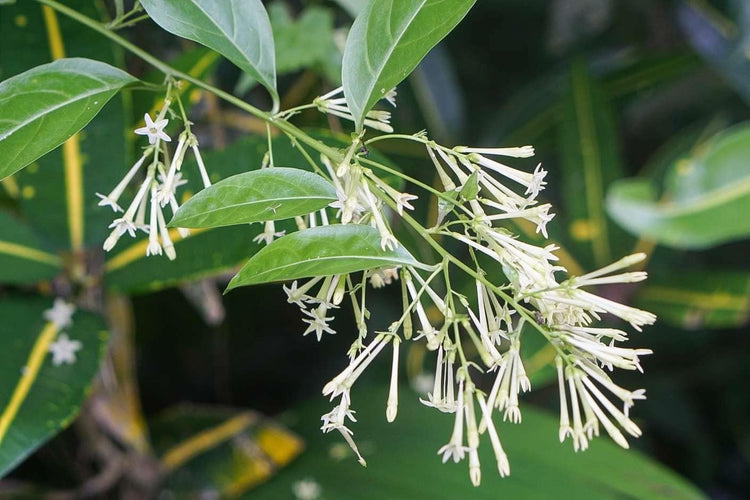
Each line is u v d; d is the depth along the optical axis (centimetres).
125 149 55
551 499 59
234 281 40
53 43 53
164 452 69
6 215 55
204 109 67
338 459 64
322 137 50
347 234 40
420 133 42
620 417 40
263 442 69
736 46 76
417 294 42
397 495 60
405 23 42
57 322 54
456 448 41
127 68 64
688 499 59
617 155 84
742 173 65
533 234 77
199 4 43
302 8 73
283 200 41
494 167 42
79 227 56
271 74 43
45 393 51
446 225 41
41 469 77
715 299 78
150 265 55
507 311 42
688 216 65
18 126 42
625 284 82
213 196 40
